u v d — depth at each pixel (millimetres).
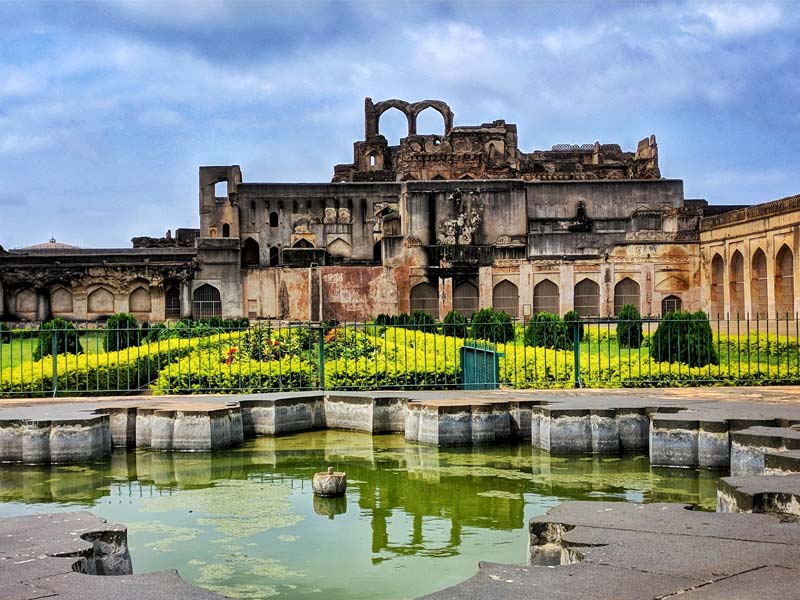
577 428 11031
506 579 4926
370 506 8633
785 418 10133
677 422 10266
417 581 6410
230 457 11094
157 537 7594
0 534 6102
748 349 15320
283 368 14672
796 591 4617
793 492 6574
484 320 26281
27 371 15133
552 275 35688
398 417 12680
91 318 36969
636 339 24125
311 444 11875
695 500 8656
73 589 4898
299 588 6281
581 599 4570
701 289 35156
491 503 8695
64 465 10734
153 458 11062
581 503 6809
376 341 15594
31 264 36750
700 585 4750
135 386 15602
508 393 13359
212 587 6312
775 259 29203
